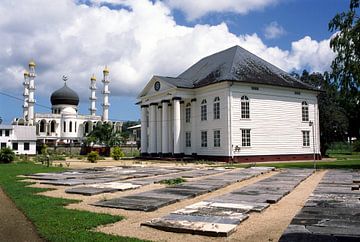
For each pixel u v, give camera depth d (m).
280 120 43.53
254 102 41.88
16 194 14.33
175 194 13.72
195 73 50.28
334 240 7.33
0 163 37.59
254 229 8.51
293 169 27.41
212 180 19.03
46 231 8.12
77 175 22.47
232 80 40.00
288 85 43.78
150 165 34.84
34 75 91.25
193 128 45.47
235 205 11.20
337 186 16.20
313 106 46.62
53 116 92.00
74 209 10.98
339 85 29.59
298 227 8.43
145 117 53.09
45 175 22.59
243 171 25.17
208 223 8.72
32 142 64.50
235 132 40.28
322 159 46.56
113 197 13.45
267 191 14.48
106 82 97.69
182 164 36.78
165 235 8.02
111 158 52.75
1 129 62.25
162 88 47.47
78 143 83.38
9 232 8.37
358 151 67.19
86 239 7.41
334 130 52.31
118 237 7.62
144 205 11.27
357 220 9.11
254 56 48.22
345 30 28.62
